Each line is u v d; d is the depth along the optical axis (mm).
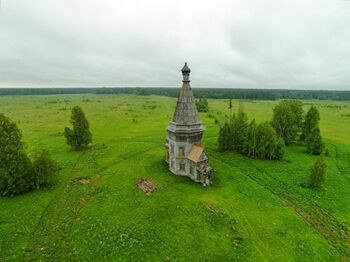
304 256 23000
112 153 52281
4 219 28203
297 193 35594
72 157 49688
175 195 33594
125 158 49031
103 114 116625
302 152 56156
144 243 24141
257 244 24422
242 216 29125
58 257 22578
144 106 159125
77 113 53531
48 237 25281
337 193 35844
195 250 23344
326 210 31281
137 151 53656
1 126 32500
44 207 30812
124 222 27359
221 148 55375
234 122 55094
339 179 40688
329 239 25859
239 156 51656
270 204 32125
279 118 62344
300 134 68625
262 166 45969
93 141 63312
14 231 26141
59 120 98188
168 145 43906
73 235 25406
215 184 37469
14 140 33312
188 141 39125
